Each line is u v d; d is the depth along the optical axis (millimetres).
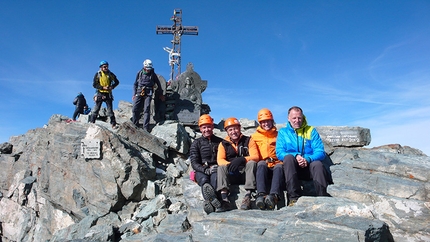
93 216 8055
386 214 5172
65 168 9539
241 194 6316
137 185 8461
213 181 5973
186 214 6605
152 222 6887
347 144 9695
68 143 9570
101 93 11328
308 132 6211
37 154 11508
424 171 5738
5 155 14477
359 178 6098
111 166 8617
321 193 5727
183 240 5297
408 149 9320
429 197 5297
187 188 6773
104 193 8508
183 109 13547
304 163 5906
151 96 12258
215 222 5289
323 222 4594
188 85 13977
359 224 4480
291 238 4574
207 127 6637
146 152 9734
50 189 9914
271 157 6469
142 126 12906
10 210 12172
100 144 8859
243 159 6059
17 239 10898
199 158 6566
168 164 10055
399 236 4895
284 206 6102
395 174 6020
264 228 4871
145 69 12148
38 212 10828
